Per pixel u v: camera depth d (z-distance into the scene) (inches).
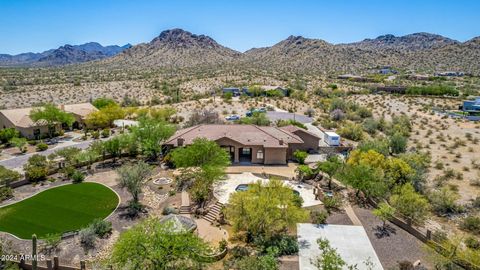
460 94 4827.8
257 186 1152.2
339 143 2207.2
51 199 1390.3
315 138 2102.6
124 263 740.0
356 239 1103.0
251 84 5841.5
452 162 1972.2
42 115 2439.7
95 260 984.3
